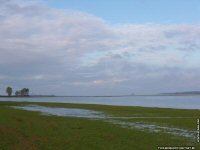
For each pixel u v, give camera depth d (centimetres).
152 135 3231
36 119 4878
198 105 12788
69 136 3047
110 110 8038
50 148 2427
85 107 9812
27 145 2528
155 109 8256
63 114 6650
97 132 3397
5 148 2375
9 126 3781
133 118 5491
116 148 2461
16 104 11862
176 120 5031
